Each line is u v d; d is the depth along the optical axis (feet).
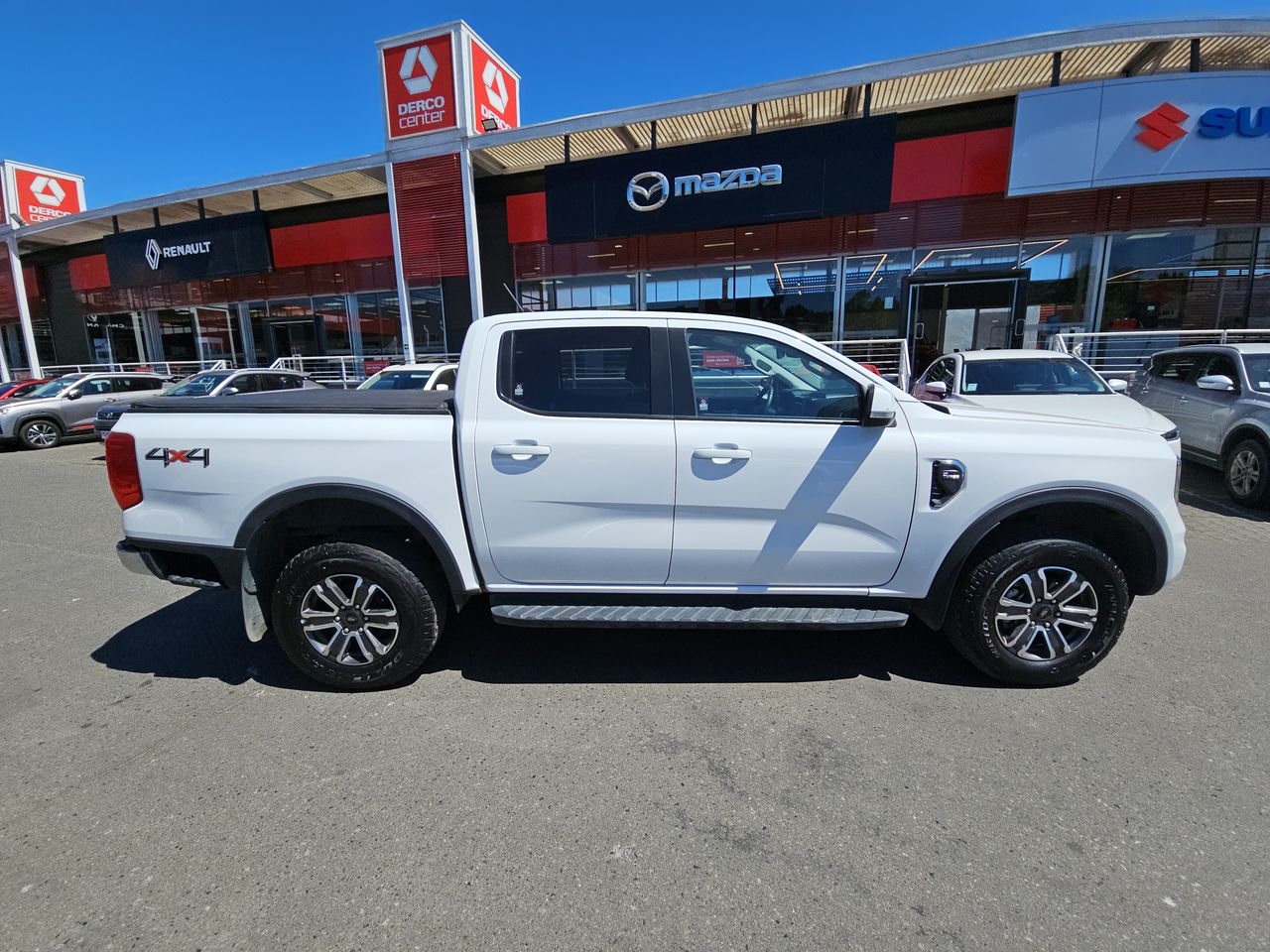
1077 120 33.32
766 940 5.72
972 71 35.14
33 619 13.19
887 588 9.75
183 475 9.68
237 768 8.23
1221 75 31.60
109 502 24.62
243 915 6.01
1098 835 6.92
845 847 6.81
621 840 6.93
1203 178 32.68
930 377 28.07
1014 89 37.65
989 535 9.77
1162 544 9.52
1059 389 22.89
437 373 31.53
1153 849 6.72
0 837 7.04
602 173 40.83
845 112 40.75
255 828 7.14
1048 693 9.82
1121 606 9.55
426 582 9.77
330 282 56.24
